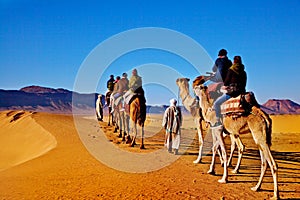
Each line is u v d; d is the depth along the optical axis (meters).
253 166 15.66
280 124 53.19
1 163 25.56
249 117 11.66
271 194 11.34
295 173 14.62
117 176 13.60
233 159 17.33
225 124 12.47
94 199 10.95
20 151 28.55
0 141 33.31
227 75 12.70
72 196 11.38
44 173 15.03
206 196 11.00
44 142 27.80
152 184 12.31
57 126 33.50
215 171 14.41
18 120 41.31
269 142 11.29
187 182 12.60
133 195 11.11
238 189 11.84
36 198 11.52
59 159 17.88
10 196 11.98
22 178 14.49
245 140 26.73
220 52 14.39
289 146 24.27
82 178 13.58
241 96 11.95
